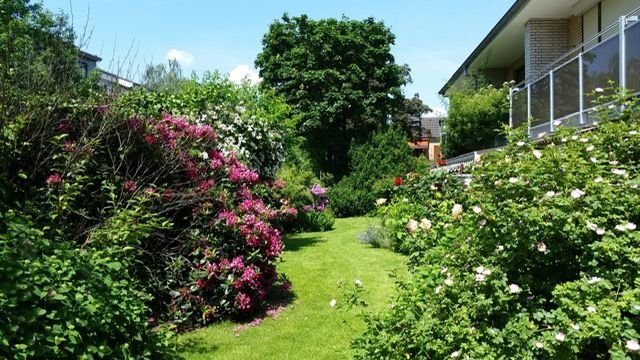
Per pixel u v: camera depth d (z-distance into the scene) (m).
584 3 12.22
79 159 5.51
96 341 3.37
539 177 3.18
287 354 4.80
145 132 6.28
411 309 3.22
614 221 2.99
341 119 30.11
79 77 6.64
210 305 5.92
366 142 22.20
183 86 12.16
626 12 10.64
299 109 29.05
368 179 21.31
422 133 36.62
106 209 5.66
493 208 3.15
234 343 5.18
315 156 29.95
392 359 3.09
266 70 31.05
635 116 5.16
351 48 30.05
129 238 4.83
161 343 4.18
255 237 6.29
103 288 3.72
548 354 2.56
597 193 3.03
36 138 5.39
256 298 6.20
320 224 15.15
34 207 4.88
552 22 13.73
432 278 3.36
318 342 5.11
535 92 10.41
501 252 3.06
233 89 12.62
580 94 8.02
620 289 2.71
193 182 6.66
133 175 6.18
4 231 3.63
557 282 2.97
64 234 5.02
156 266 6.04
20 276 3.07
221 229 6.31
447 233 3.94
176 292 5.80
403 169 20.75
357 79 29.47
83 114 6.00
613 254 2.73
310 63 29.84
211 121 10.61
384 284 7.47
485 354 2.67
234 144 10.59
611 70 6.97
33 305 3.01
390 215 8.39
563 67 8.77
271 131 11.67
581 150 3.95
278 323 5.80
